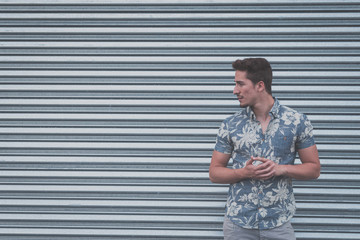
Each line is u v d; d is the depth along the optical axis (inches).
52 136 111.2
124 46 110.3
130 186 110.6
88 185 111.0
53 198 111.3
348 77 107.3
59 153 111.2
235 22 108.9
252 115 85.3
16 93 111.2
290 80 108.3
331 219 107.2
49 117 111.0
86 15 110.3
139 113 110.5
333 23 107.4
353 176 107.2
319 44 107.7
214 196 109.6
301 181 107.8
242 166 85.9
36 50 111.0
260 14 108.3
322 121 108.0
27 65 111.1
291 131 83.4
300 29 107.7
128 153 110.7
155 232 110.1
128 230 110.6
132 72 110.4
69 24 110.6
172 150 110.1
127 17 110.0
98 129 110.7
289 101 108.5
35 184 111.2
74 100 111.0
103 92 110.7
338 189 107.3
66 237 111.4
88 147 110.7
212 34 109.3
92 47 110.4
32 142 111.2
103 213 111.0
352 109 107.7
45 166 111.3
